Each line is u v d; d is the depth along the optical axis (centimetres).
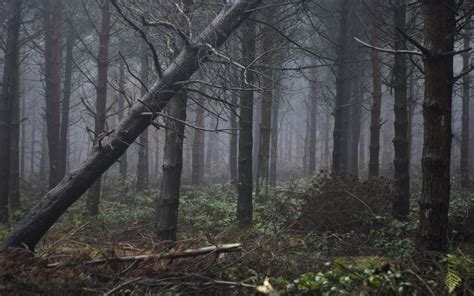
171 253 454
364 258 559
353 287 411
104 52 1083
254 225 817
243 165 848
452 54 404
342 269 452
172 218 612
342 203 754
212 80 589
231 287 426
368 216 741
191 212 1043
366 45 439
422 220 428
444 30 417
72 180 511
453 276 372
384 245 651
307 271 487
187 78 550
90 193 1052
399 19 774
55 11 1270
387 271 418
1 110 1020
